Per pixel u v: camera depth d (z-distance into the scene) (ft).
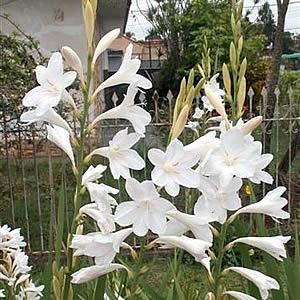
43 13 43.14
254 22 51.75
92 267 6.16
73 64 6.36
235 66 7.94
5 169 25.75
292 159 25.82
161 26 60.44
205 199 5.74
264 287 6.55
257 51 44.11
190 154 5.67
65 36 43.32
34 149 22.44
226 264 14.38
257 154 5.83
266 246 6.68
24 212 23.91
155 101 21.81
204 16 47.98
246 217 15.34
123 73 6.51
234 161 5.82
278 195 6.78
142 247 6.08
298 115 26.73
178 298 7.89
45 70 6.30
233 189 5.77
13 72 25.05
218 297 6.82
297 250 8.60
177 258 9.77
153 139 21.62
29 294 8.71
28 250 21.81
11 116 24.45
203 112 13.34
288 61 65.87
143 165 6.30
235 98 7.81
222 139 5.80
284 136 25.98
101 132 21.49
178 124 6.15
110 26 65.10
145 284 8.73
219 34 43.24
